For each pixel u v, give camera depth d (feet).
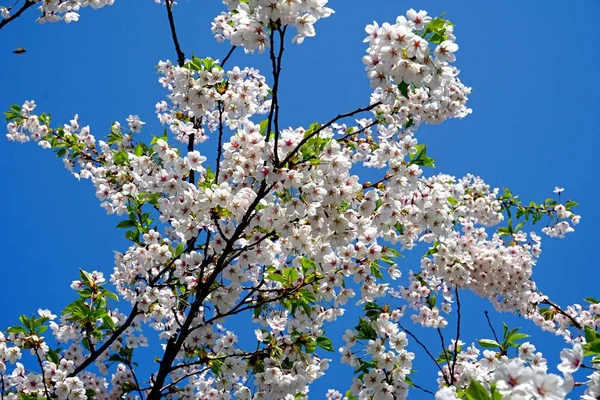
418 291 27.04
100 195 23.36
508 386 8.61
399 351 17.75
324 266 18.47
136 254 20.26
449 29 14.15
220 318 19.01
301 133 17.48
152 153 21.43
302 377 19.02
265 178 15.80
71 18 18.60
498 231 29.09
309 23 13.70
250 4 13.12
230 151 17.03
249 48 14.39
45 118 28.73
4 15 17.70
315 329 19.48
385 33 13.53
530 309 29.78
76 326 22.13
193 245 20.59
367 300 19.86
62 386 19.08
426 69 13.52
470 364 21.11
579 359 10.37
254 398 19.43
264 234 18.04
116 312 23.48
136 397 23.86
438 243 24.11
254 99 20.11
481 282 26.45
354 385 17.97
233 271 18.58
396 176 17.84
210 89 18.13
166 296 19.83
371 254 18.53
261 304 18.70
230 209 16.44
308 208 16.20
